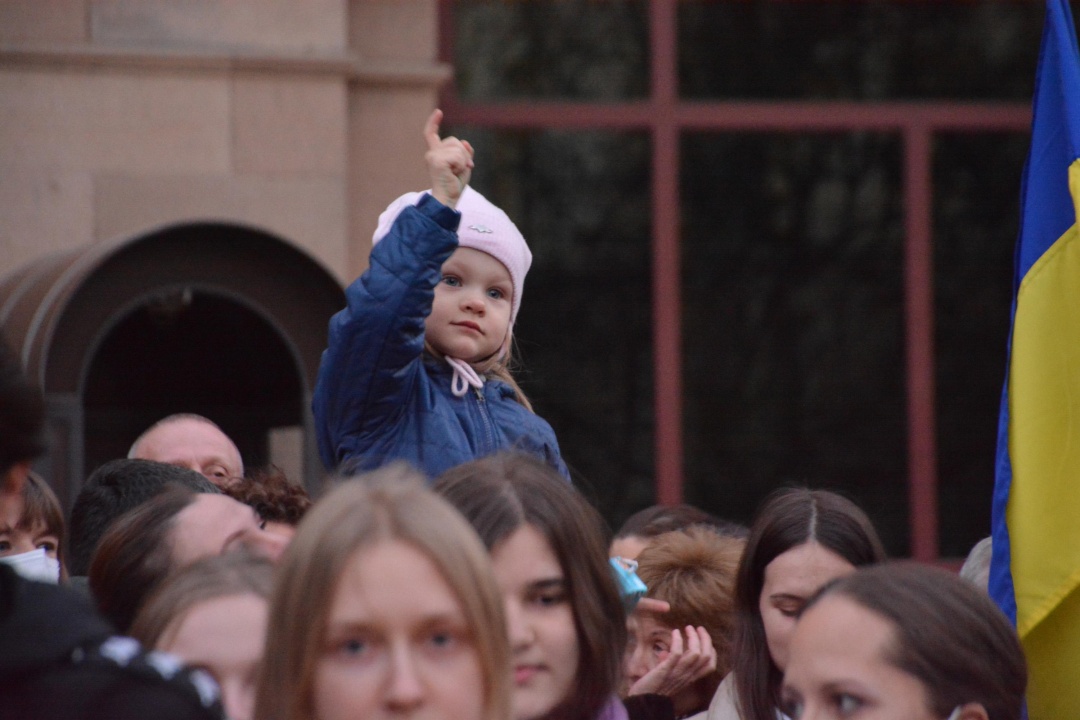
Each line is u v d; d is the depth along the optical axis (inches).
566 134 511.8
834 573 219.1
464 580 137.9
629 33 517.7
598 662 174.7
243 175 433.1
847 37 526.6
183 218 427.5
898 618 158.4
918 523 521.0
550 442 250.2
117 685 126.3
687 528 285.7
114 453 412.2
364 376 219.8
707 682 255.0
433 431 228.8
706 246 518.9
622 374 513.0
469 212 244.7
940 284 526.0
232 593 160.6
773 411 519.8
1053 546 230.1
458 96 504.7
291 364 390.9
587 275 512.4
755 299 520.4
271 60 434.3
